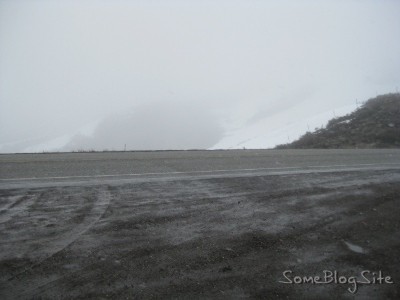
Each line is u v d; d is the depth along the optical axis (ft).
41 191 21.52
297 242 14.70
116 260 12.02
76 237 13.91
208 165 36.24
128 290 10.16
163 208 18.60
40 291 9.86
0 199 19.38
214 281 11.00
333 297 10.70
